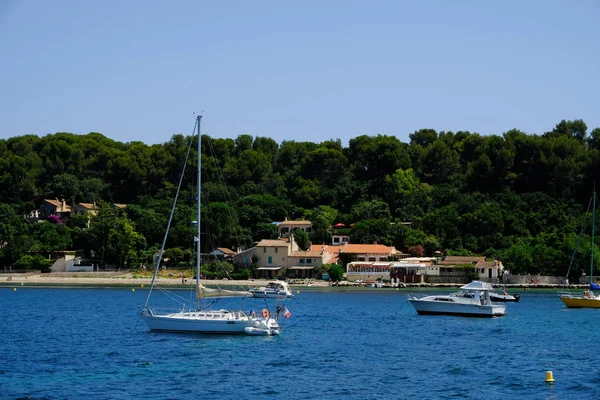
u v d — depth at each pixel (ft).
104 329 281.33
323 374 195.72
